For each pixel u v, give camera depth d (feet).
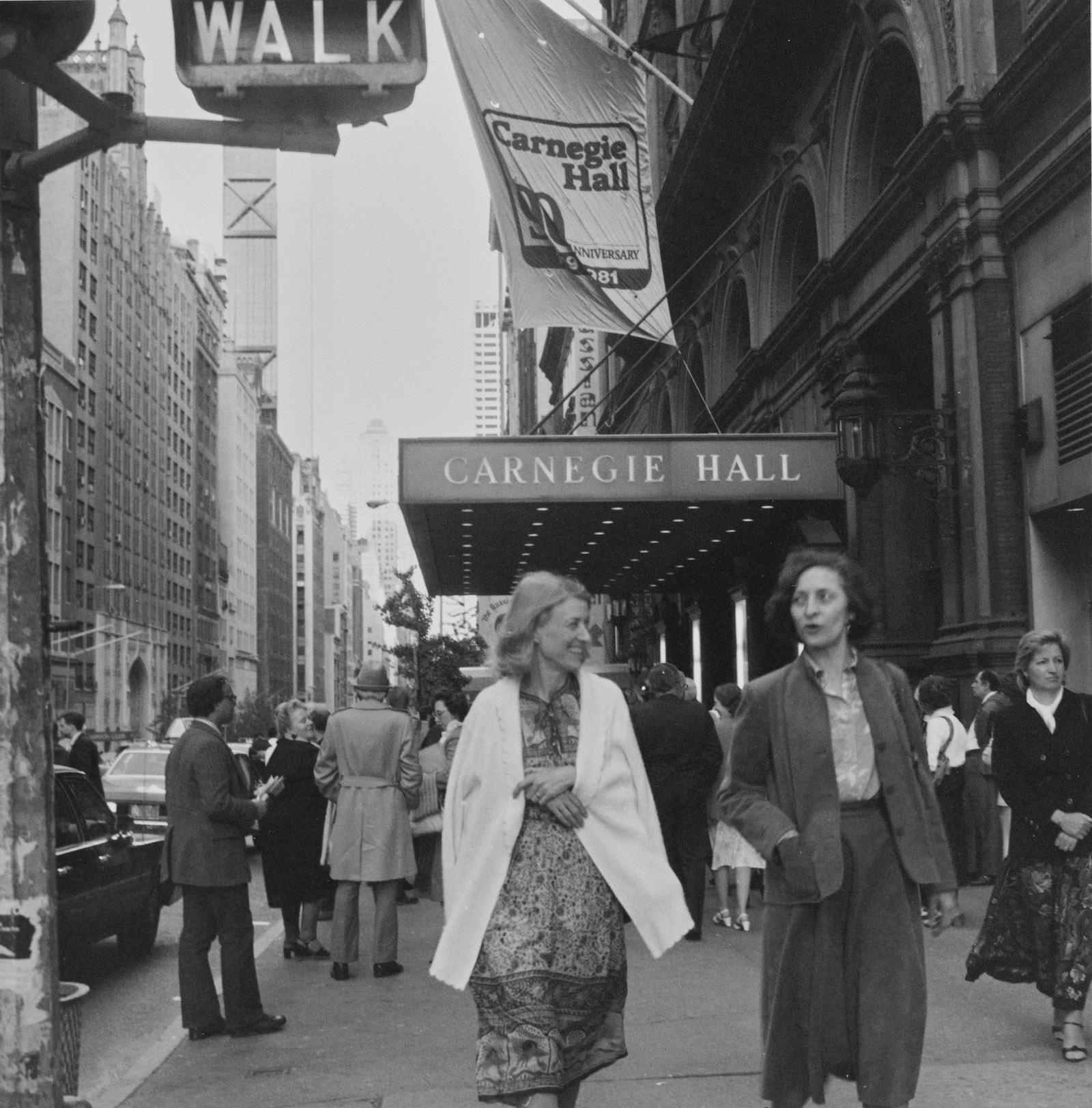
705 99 80.89
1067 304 44.62
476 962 13.08
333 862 30.50
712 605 101.40
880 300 59.82
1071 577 48.39
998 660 47.34
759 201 77.97
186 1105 19.34
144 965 35.40
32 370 13.53
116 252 295.89
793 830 13.56
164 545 343.67
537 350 303.07
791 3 66.13
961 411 50.47
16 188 13.65
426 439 61.00
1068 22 42.78
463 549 85.46
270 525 524.93
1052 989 20.93
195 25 13.65
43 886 13.29
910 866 13.51
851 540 62.85
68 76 13.05
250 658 475.72
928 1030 22.15
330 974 31.14
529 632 13.64
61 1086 13.71
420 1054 22.25
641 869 13.43
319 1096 19.43
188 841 24.26
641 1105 17.99
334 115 14.11
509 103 57.00
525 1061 12.59
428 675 203.51
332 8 13.70
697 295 102.73
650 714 34.32
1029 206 47.24
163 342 343.46
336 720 30.91
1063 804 20.65
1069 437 45.06
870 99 63.05
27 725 13.26
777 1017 13.70
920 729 14.16
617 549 85.66
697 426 102.73
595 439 61.26
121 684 297.12
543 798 13.17
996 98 48.47
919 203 54.85
